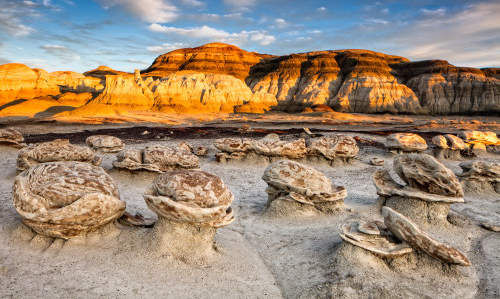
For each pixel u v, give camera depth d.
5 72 62.66
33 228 4.96
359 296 4.20
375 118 57.00
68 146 10.52
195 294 4.14
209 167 13.35
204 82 70.12
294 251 5.62
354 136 23.84
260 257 5.53
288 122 41.59
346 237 5.04
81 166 5.82
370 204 8.32
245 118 48.16
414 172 7.15
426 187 7.08
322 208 7.43
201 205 4.95
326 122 41.94
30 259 4.58
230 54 110.75
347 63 93.19
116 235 5.41
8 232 5.34
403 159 7.58
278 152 13.86
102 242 5.16
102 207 5.06
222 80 74.06
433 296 4.30
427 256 4.94
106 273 4.38
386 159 16.11
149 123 36.75
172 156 10.70
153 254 4.83
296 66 96.44
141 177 10.06
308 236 6.19
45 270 4.33
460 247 5.91
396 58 109.81
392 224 5.09
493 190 9.87
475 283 4.68
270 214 7.44
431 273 4.79
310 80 88.75
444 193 6.84
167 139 22.55
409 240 4.93
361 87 78.94
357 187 10.59
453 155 16.39
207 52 116.44
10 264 4.40
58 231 4.87
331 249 5.47
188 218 4.82
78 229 4.96
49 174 5.41
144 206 7.66
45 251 4.82
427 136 27.36
